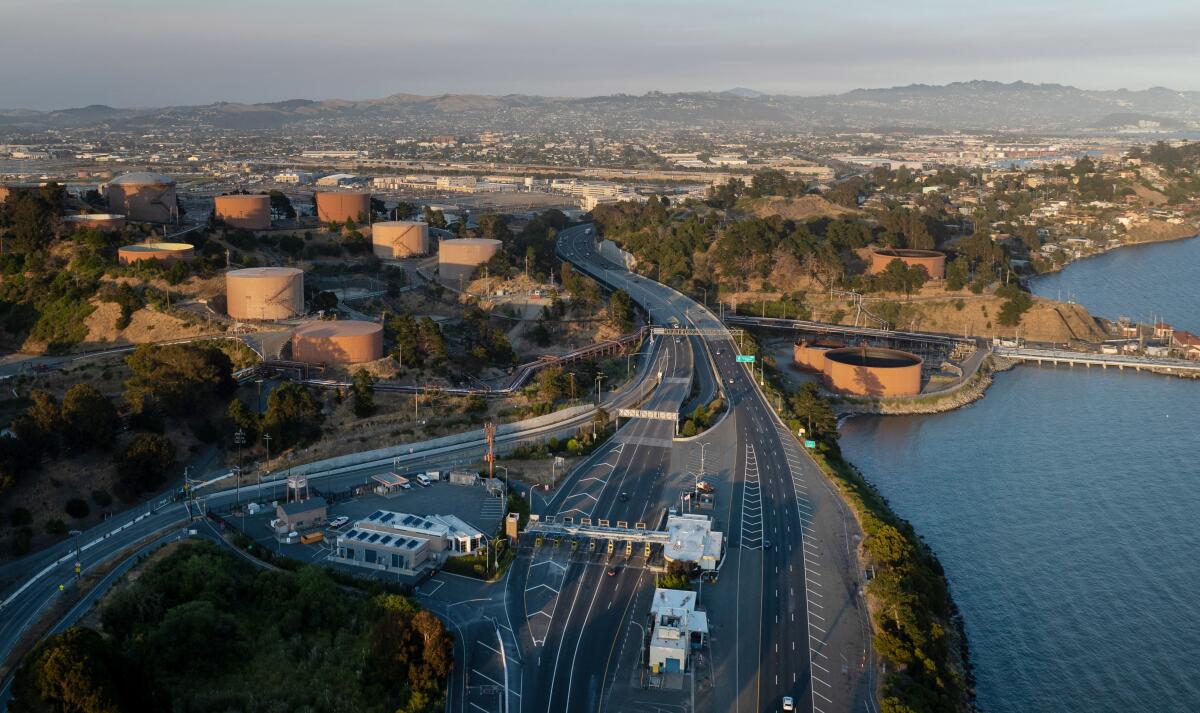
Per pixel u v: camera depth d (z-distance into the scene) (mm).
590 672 197500
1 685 178750
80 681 160000
